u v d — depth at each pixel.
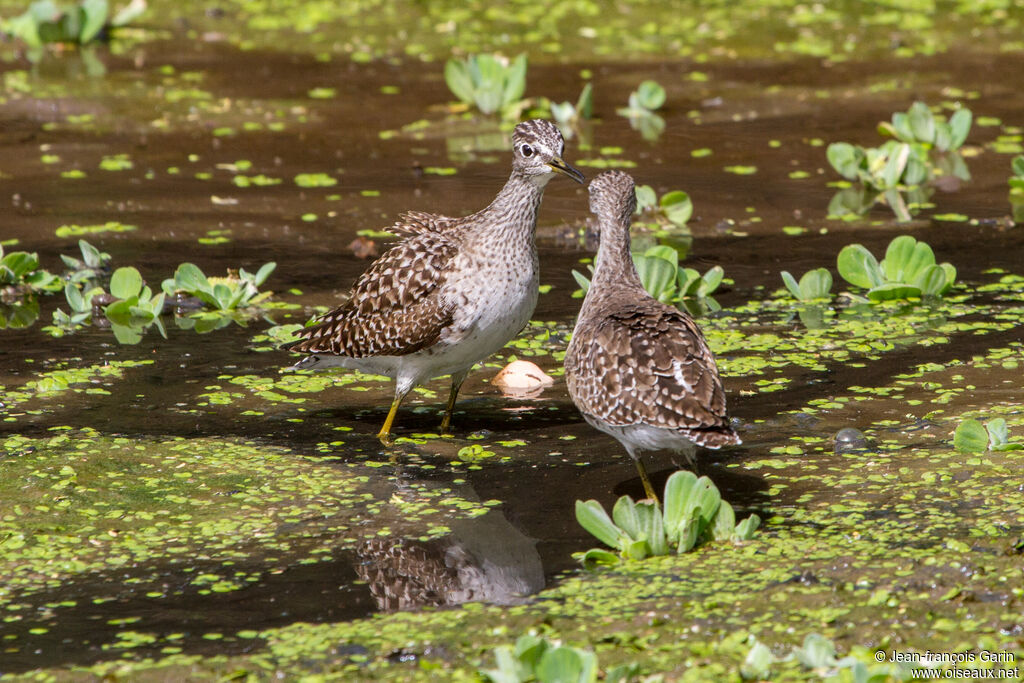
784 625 7.98
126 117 22.30
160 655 7.96
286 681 7.61
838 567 8.70
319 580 8.95
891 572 8.59
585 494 10.27
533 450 11.20
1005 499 9.64
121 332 14.19
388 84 24.62
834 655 7.58
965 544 8.89
